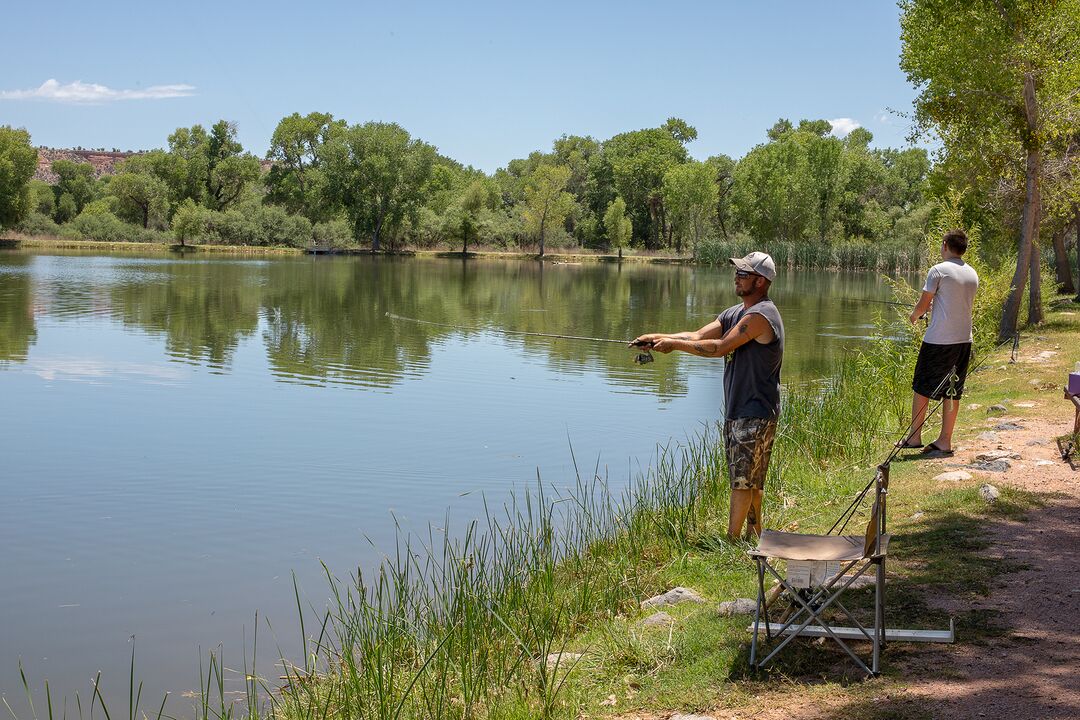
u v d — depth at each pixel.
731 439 6.60
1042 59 17.27
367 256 83.69
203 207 96.38
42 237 89.75
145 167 106.12
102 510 8.95
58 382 15.98
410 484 9.93
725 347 6.42
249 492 9.55
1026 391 11.45
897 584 5.25
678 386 16.41
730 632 4.86
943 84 19.47
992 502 6.66
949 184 24.22
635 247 106.88
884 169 100.25
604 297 38.88
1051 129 17.64
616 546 7.14
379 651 4.97
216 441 11.84
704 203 89.56
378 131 93.06
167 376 16.83
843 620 4.79
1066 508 6.54
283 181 104.94
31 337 21.59
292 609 6.67
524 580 6.43
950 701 3.82
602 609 5.96
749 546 6.51
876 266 66.94
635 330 25.81
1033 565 5.40
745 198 84.25
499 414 13.71
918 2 19.72
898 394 11.12
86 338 21.62
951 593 5.05
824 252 71.31
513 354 20.38
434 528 8.45
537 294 40.09
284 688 5.42
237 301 32.12
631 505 8.27
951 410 8.46
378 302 33.50
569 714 4.34
